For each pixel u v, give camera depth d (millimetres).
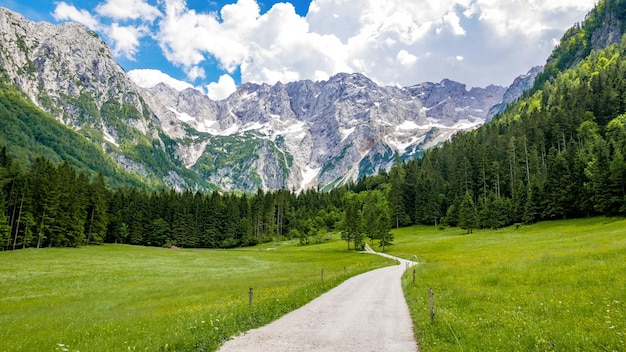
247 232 162250
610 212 90438
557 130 146125
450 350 11609
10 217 94438
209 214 160875
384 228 114375
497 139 175500
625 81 159375
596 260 29250
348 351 12438
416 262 70375
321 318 18672
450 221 139375
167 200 157750
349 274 46250
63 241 105312
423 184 164125
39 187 99562
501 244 79812
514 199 117562
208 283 44062
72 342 13984
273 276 52000
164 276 57656
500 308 17984
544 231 90438
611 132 131750
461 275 33500
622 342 10859
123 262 80188
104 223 127312
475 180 153250
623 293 17734
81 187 118312
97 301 32188
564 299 18297
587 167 103938
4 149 95875
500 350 11203
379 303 23969
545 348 11078
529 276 26984
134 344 13023
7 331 18500
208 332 14461
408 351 12445
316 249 127500
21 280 47906
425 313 18281
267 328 16250
